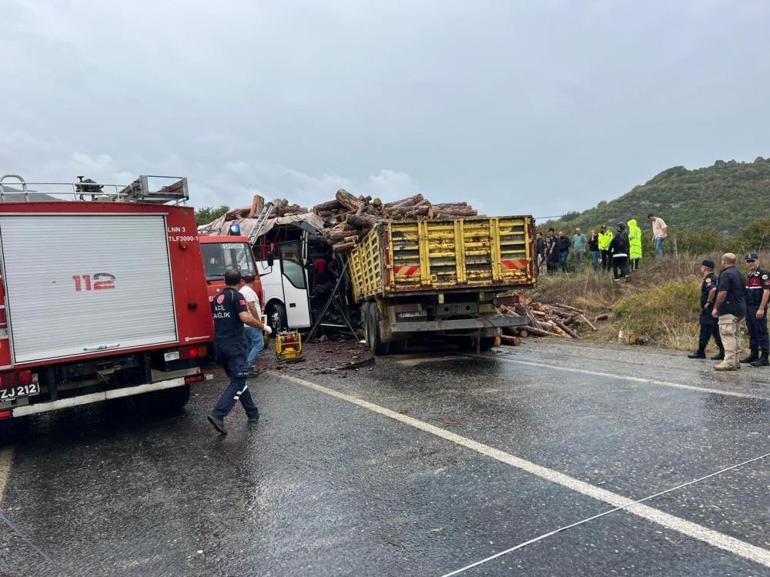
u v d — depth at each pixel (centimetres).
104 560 345
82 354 625
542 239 2209
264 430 605
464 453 489
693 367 871
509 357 1025
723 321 838
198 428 645
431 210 1297
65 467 540
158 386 671
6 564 350
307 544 344
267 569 319
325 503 402
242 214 1867
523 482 418
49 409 602
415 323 962
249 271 1145
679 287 1330
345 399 720
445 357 1043
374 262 1039
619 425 550
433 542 336
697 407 607
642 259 2048
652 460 452
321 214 1556
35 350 599
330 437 561
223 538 361
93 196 685
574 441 507
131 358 665
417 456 488
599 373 830
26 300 596
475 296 1004
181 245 702
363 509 388
